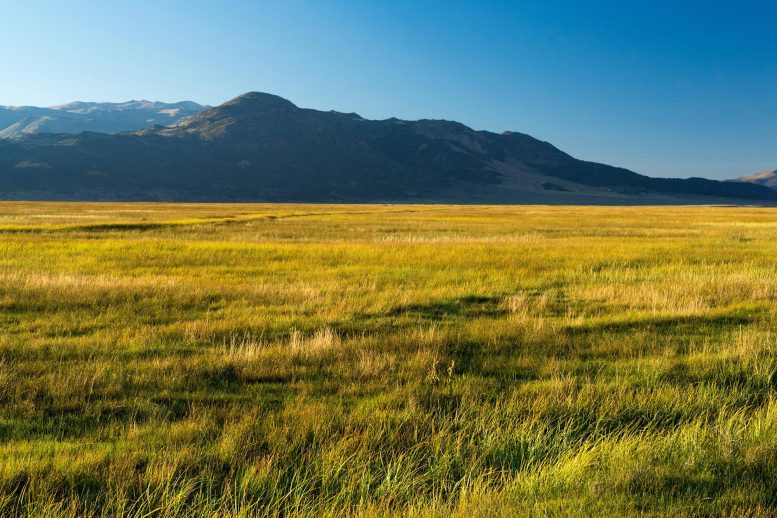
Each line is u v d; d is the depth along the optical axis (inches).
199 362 263.0
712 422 204.1
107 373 246.2
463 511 139.3
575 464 165.6
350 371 254.2
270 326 350.3
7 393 216.5
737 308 402.6
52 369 251.0
